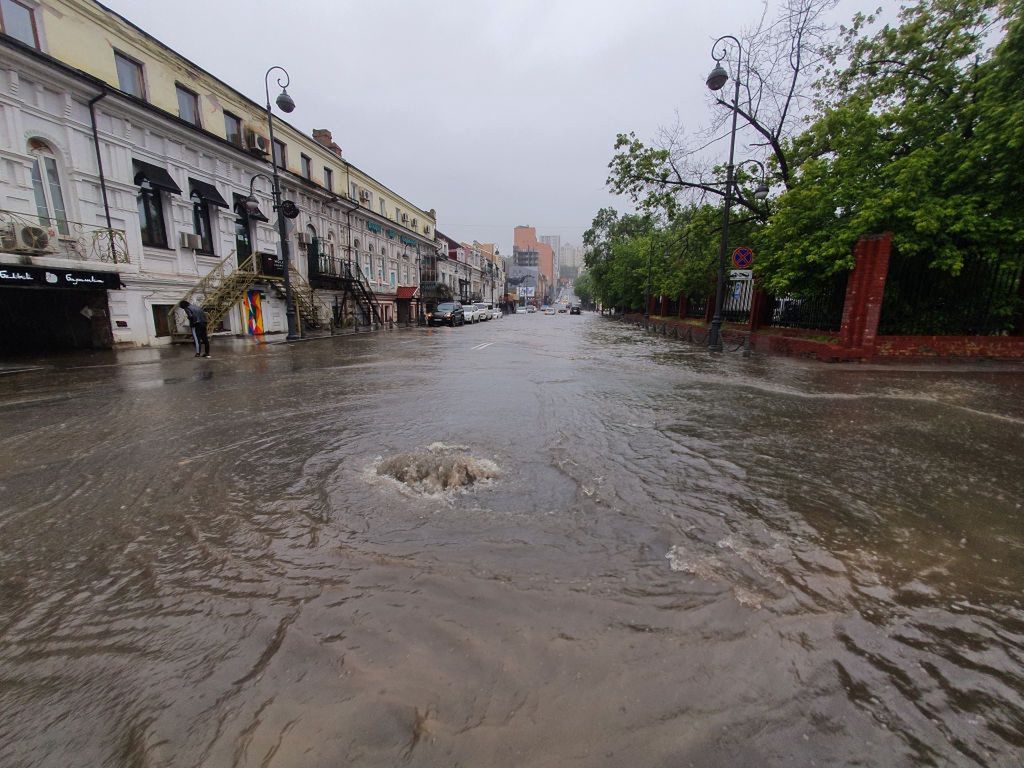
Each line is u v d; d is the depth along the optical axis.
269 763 1.49
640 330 28.81
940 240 10.67
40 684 1.83
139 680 1.85
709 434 5.28
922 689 1.78
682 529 3.01
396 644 2.01
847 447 4.81
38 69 12.40
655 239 32.03
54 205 13.26
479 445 4.80
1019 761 1.50
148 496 3.62
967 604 2.29
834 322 13.09
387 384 8.82
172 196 16.64
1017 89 10.15
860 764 1.49
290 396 7.64
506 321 47.50
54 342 14.68
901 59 14.22
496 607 2.25
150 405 6.96
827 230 11.97
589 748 1.53
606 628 2.10
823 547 2.81
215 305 17.95
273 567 2.62
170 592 2.41
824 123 12.84
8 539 2.98
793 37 15.39
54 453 4.69
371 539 2.90
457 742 1.56
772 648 1.98
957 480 3.92
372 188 33.16
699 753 1.52
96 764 1.51
